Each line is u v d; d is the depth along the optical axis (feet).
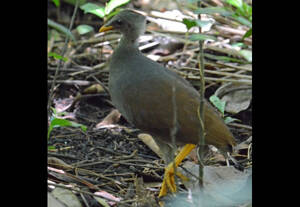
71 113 30.27
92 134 27.99
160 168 24.38
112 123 29.32
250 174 22.09
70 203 19.98
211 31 38.47
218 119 21.27
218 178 22.44
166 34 37.81
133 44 23.58
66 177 22.36
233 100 30.99
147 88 21.65
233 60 33.35
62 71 33.40
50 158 24.07
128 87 22.13
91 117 30.12
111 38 37.14
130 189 21.62
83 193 21.09
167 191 21.62
